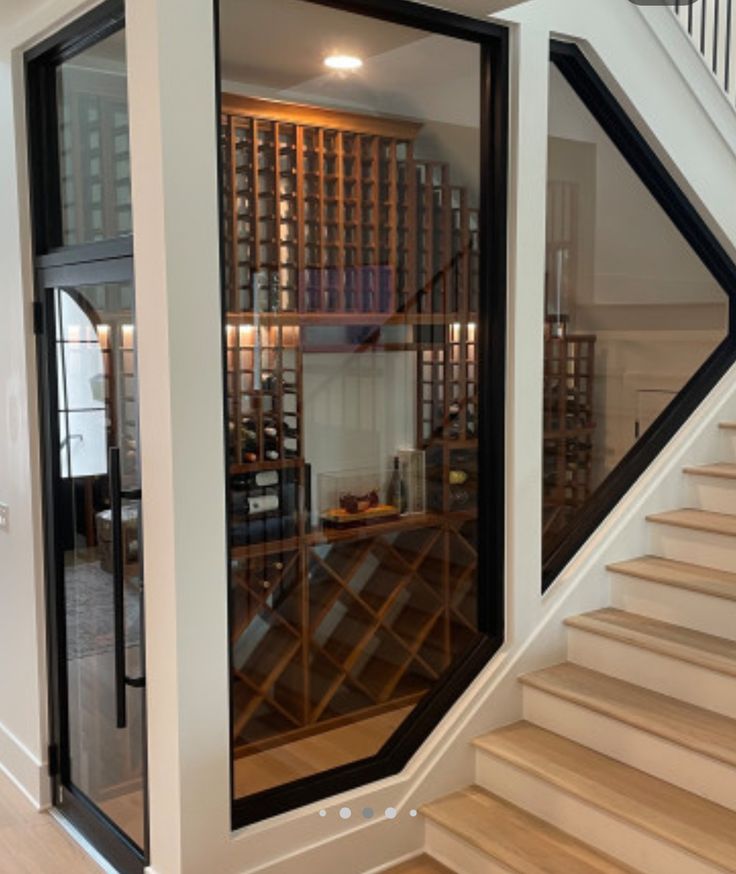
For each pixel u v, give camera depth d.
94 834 3.19
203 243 2.51
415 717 3.21
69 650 3.33
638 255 3.76
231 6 2.66
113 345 2.88
